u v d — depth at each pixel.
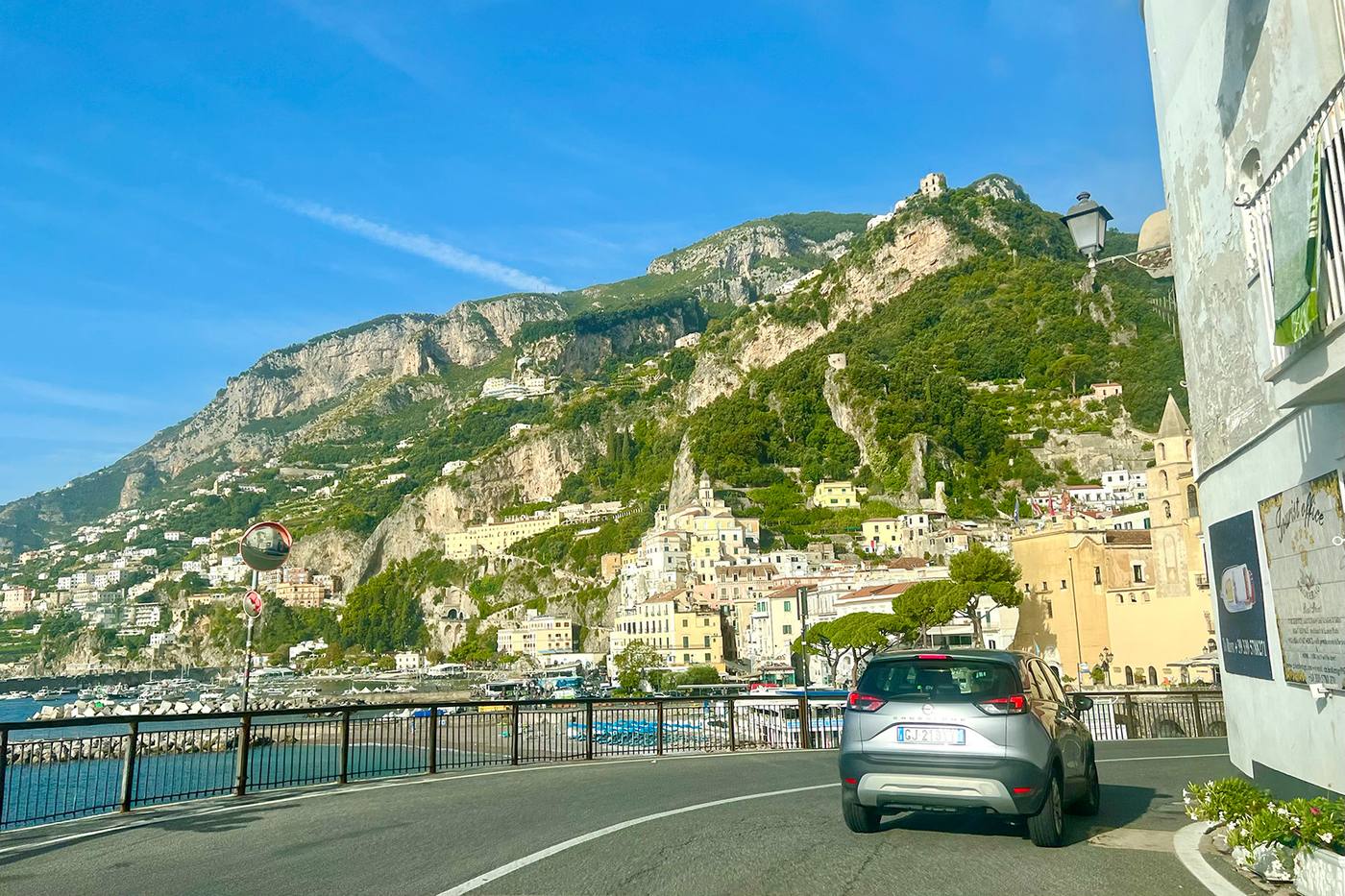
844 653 106.19
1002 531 167.50
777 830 12.16
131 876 9.88
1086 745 13.80
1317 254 9.72
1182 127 17.42
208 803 15.66
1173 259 18.75
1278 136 12.83
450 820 13.16
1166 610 69.81
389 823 13.00
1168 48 18.00
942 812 13.73
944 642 92.44
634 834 11.83
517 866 9.89
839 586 133.75
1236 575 16.14
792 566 170.00
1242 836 9.88
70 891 9.22
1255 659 15.55
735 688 113.44
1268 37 13.00
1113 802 15.46
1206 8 15.75
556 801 15.06
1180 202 17.84
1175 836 11.98
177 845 11.66
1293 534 13.34
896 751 11.27
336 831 12.45
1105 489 176.50
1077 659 76.75
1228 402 15.98
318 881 9.43
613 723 26.52
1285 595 13.80
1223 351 16.06
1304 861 8.83
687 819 13.00
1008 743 10.90
